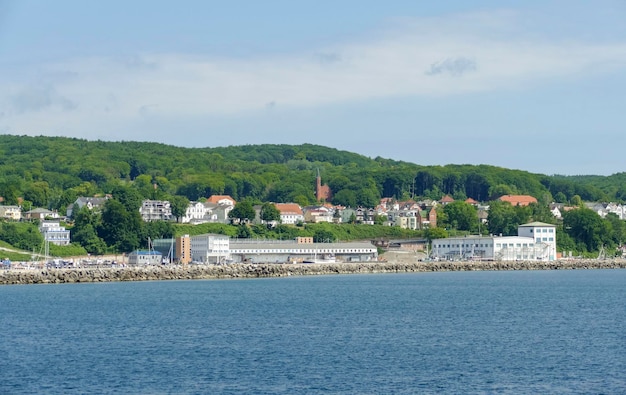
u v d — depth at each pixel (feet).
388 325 654.94
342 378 444.55
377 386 426.92
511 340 567.18
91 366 479.82
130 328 644.69
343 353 516.32
